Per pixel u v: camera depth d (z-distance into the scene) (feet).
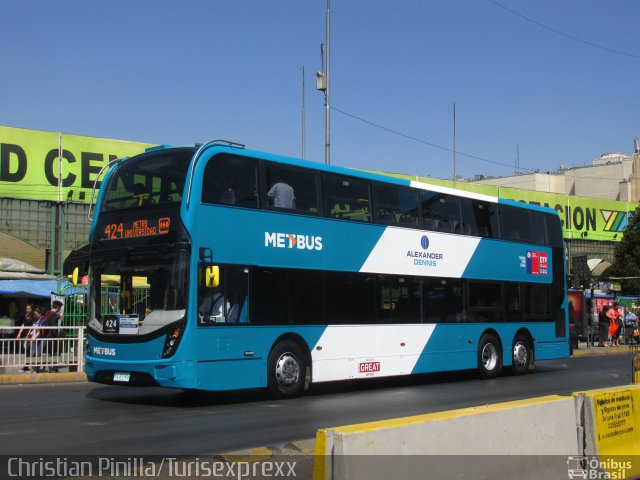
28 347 54.34
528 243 63.05
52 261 86.58
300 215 43.98
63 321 62.75
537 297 63.52
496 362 58.39
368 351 47.26
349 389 49.98
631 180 209.77
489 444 17.61
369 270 48.03
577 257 101.96
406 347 50.03
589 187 227.81
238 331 39.60
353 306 46.62
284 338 42.55
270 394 43.24
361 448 14.47
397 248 50.31
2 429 30.48
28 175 85.97
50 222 87.15
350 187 47.80
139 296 38.75
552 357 64.49
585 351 95.96
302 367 43.42
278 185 43.11
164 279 37.96
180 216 37.99
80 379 55.57
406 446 15.43
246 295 40.34
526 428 18.88
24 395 44.62
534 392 47.88
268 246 41.83
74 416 34.78
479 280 57.16
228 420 33.63
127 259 39.75
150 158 40.57
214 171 39.58
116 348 38.75
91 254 41.52
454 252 55.16
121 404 39.93
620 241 153.89
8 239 84.43
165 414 35.73
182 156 39.24
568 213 150.30
